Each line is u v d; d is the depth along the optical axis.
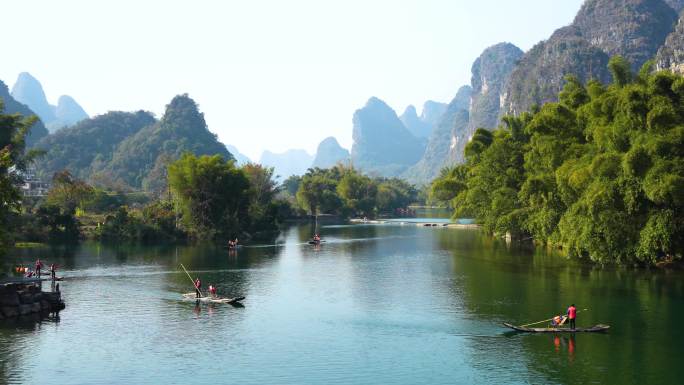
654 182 68.19
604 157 75.69
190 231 143.50
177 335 51.31
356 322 55.59
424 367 42.81
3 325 54.53
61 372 42.03
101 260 101.19
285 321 56.25
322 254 112.31
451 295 67.62
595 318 55.03
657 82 73.62
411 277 81.56
